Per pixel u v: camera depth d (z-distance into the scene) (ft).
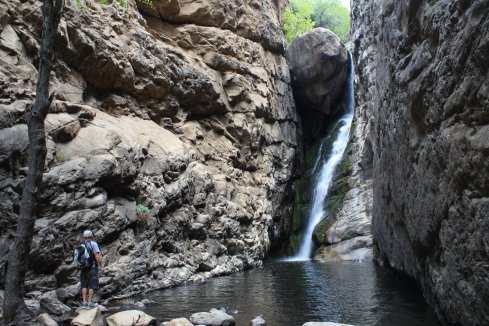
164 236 50.85
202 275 53.67
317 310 34.99
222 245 60.90
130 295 42.24
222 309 34.58
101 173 41.98
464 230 23.86
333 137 99.35
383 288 44.34
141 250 45.85
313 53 96.63
